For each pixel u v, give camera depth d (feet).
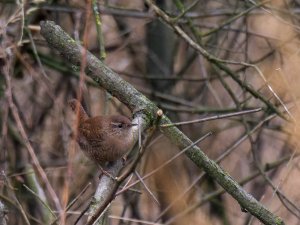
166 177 30.71
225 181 20.16
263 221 19.74
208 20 43.68
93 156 23.59
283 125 36.40
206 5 41.65
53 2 33.99
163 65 38.22
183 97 42.83
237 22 40.96
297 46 34.09
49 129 37.60
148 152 34.65
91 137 22.82
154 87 39.99
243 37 40.81
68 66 35.99
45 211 25.38
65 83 37.42
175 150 34.37
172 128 20.59
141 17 33.96
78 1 33.09
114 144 22.24
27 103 36.78
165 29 37.83
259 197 36.99
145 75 38.11
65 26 38.34
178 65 43.62
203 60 40.47
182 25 36.86
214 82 42.70
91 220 14.08
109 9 35.45
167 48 38.19
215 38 39.29
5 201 29.25
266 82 25.13
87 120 24.32
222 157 31.37
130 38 38.04
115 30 41.93
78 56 21.29
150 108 21.40
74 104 25.59
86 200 32.09
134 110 21.42
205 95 41.73
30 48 33.81
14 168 31.83
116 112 38.91
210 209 37.50
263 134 40.45
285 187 36.19
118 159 23.68
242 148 41.57
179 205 32.14
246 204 19.93
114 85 21.68
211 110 35.53
